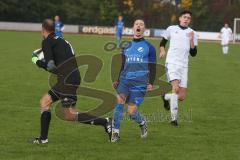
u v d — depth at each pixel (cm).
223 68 9125
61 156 2948
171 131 3772
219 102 5262
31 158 2888
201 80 7200
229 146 3316
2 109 4441
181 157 3003
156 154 3059
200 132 3756
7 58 9462
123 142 3359
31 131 3609
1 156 2917
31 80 6450
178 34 4050
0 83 6097
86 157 2941
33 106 4638
